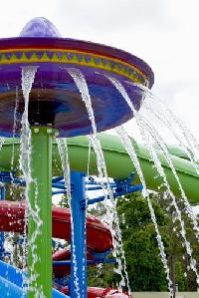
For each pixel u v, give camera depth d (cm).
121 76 480
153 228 2552
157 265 2519
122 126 596
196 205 1278
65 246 1656
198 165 734
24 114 466
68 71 459
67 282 1587
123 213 2603
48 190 495
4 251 1408
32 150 501
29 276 471
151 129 557
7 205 1221
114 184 1207
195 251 2703
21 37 442
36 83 473
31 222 483
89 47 455
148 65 501
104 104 524
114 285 2523
